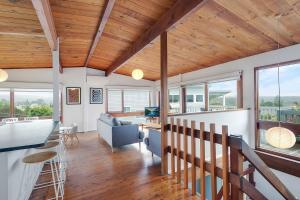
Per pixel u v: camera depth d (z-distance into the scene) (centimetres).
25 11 271
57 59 357
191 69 610
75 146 473
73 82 686
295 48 357
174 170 282
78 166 328
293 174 345
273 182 188
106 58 588
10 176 164
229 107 494
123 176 285
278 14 272
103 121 525
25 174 212
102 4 279
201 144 229
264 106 415
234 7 265
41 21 241
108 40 430
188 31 348
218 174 211
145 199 222
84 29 367
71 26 349
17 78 589
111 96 774
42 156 182
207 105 565
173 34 362
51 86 633
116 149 442
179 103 692
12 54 466
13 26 311
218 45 401
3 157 152
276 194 378
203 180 228
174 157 283
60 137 281
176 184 261
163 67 298
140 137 455
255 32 330
